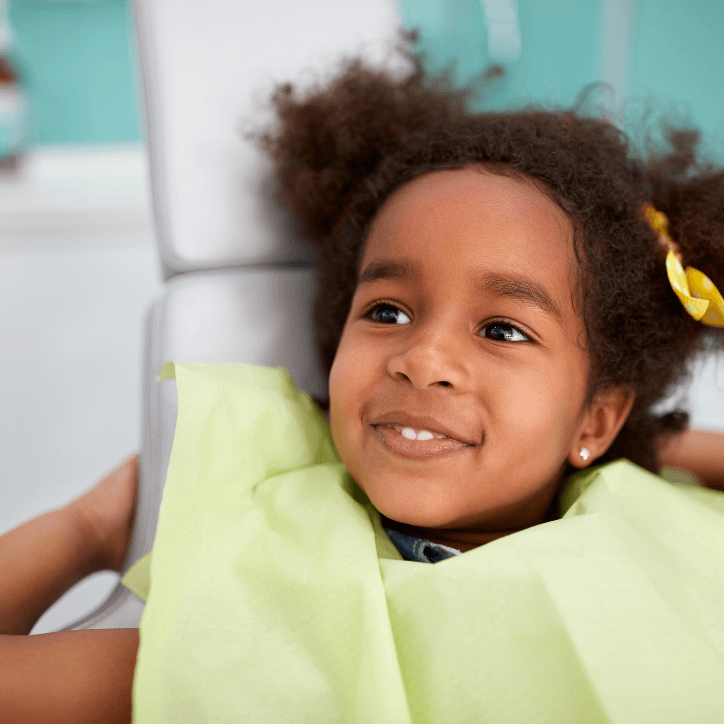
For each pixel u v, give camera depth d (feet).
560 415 2.01
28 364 6.47
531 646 1.50
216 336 2.69
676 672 1.44
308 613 1.64
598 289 2.13
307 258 2.93
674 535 1.94
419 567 1.65
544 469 1.99
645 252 2.28
